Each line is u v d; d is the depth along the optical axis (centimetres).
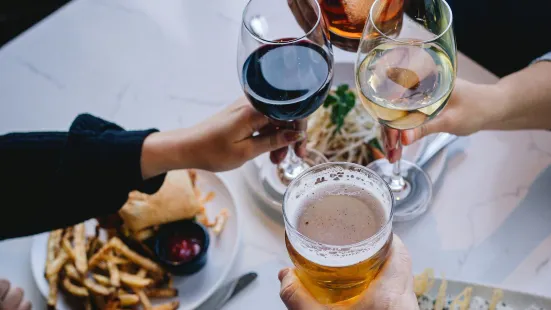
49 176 123
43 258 123
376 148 134
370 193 86
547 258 115
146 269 120
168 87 153
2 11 263
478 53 202
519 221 120
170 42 162
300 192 87
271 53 102
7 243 128
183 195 124
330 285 85
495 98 121
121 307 118
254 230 126
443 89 100
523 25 192
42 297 121
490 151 131
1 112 151
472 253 117
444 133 128
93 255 123
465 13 201
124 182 119
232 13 168
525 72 128
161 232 124
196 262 118
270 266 120
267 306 114
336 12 109
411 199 123
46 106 152
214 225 125
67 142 122
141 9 171
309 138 136
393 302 87
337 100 132
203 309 115
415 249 119
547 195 123
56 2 264
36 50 165
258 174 130
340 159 134
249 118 113
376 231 83
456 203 124
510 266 115
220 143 115
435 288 108
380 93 100
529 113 126
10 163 124
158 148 118
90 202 121
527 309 104
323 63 102
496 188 125
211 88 151
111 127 127
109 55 161
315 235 84
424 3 102
